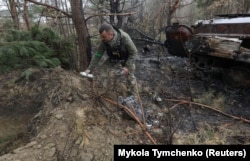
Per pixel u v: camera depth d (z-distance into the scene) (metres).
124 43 3.15
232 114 3.86
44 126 2.85
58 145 2.52
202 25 5.60
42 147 2.50
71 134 2.65
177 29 5.21
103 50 3.41
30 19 6.83
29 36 4.69
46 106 3.21
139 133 3.05
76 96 3.26
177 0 8.59
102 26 3.02
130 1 8.88
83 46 4.50
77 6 4.30
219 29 5.14
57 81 3.67
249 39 4.68
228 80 4.76
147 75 5.46
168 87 4.80
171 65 6.27
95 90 3.54
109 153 2.55
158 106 3.95
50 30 4.94
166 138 3.08
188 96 4.42
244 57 4.16
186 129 3.35
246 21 4.63
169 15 8.90
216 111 3.90
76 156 2.43
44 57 4.31
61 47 4.86
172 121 3.53
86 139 2.62
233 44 4.23
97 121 2.97
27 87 3.71
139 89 4.52
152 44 8.45
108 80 3.73
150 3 10.76
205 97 4.27
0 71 4.11
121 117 3.27
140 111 3.35
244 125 3.54
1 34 4.57
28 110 3.47
